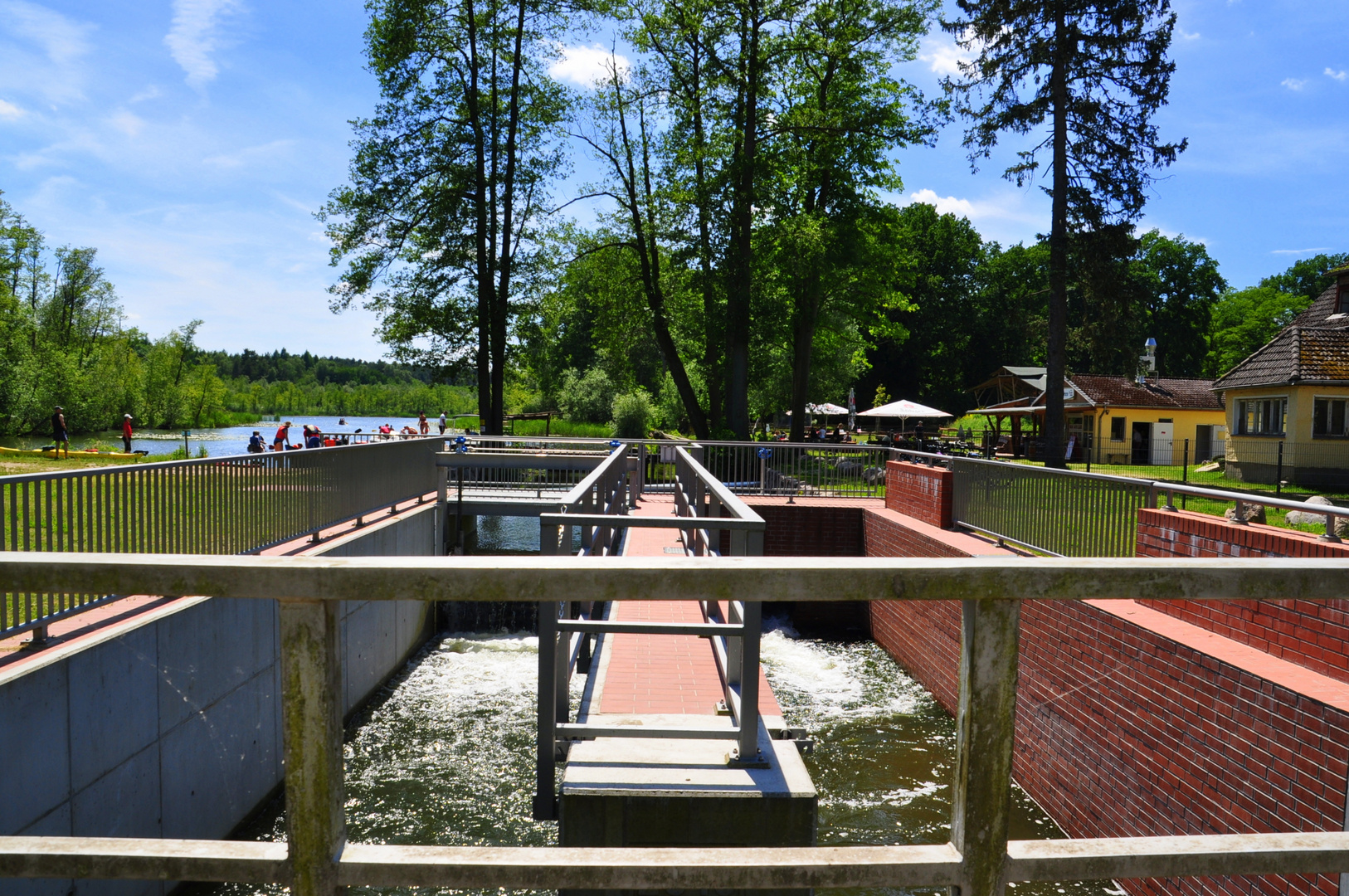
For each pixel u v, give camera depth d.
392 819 8.04
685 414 56.31
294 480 10.41
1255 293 83.81
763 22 32.47
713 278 33.34
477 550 20.45
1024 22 27.53
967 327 80.56
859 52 33.50
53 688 5.32
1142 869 1.19
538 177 34.75
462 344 35.06
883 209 35.84
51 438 59.50
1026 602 8.73
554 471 21.91
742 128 33.12
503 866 1.16
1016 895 6.41
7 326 61.38
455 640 14.78
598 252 36.44
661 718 4.22
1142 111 26.95
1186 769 6.02
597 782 3.61
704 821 3.54
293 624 1.15
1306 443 27.11
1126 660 6.84
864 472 19.81
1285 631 5.70
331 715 1.16
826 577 1.16
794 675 12.61
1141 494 8.45
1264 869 1.20
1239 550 6.87
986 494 12.16
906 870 1.18
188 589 1.13
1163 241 83.06
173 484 7.86
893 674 12.68
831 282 33.97
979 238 86.25
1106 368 29.28
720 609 5.65
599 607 7.34
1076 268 28.44
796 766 3.81
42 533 6.20
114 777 5.96
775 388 50.81
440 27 32.97
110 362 83.75
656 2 32.97
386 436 27.28
